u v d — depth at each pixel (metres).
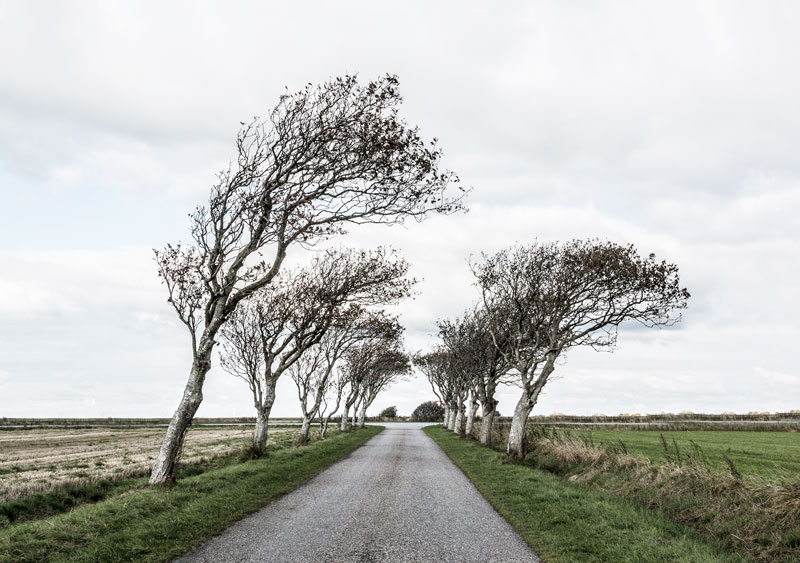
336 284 30.28
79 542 9.71
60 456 32.28
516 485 17.75
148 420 101.50
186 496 14.07
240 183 18.89
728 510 12.30
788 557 9.45
